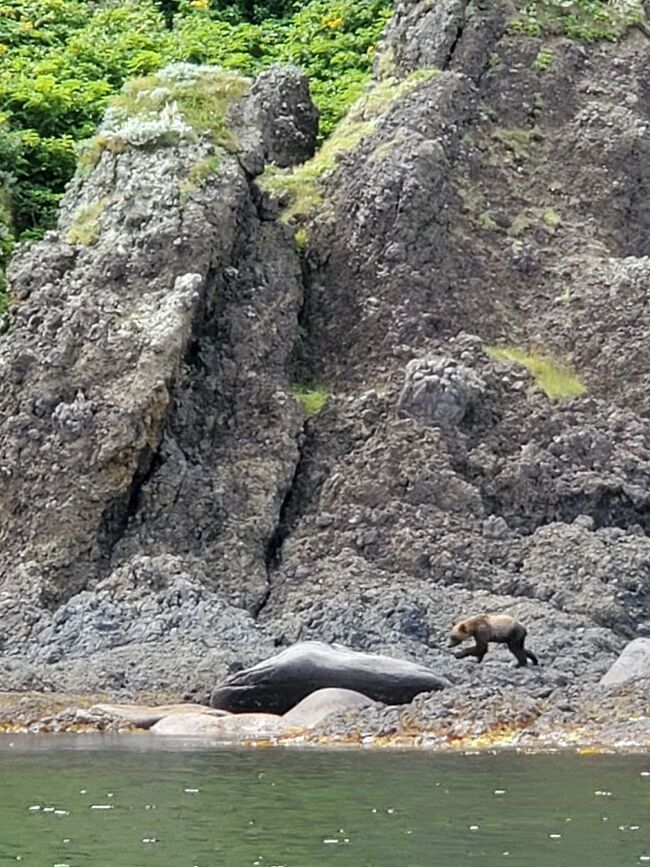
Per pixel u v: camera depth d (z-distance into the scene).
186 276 38.50
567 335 41.00
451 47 46.00
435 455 37.50
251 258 41.06
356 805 18.08
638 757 21.91
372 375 40.03
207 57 60.41
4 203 49.91
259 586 35.44
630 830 16.61
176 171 40.53
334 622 32.94
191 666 30.06
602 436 38.66
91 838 16.27
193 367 38.72
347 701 26.34
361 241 41.78
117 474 36.19
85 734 25.53
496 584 35.50
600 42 47.50
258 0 67.00
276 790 19.14
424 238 41.56
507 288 41.97
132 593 34.19
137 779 20.02
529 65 46.19
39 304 38.38
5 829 16.77
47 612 34.22
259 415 38.53
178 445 37.62
